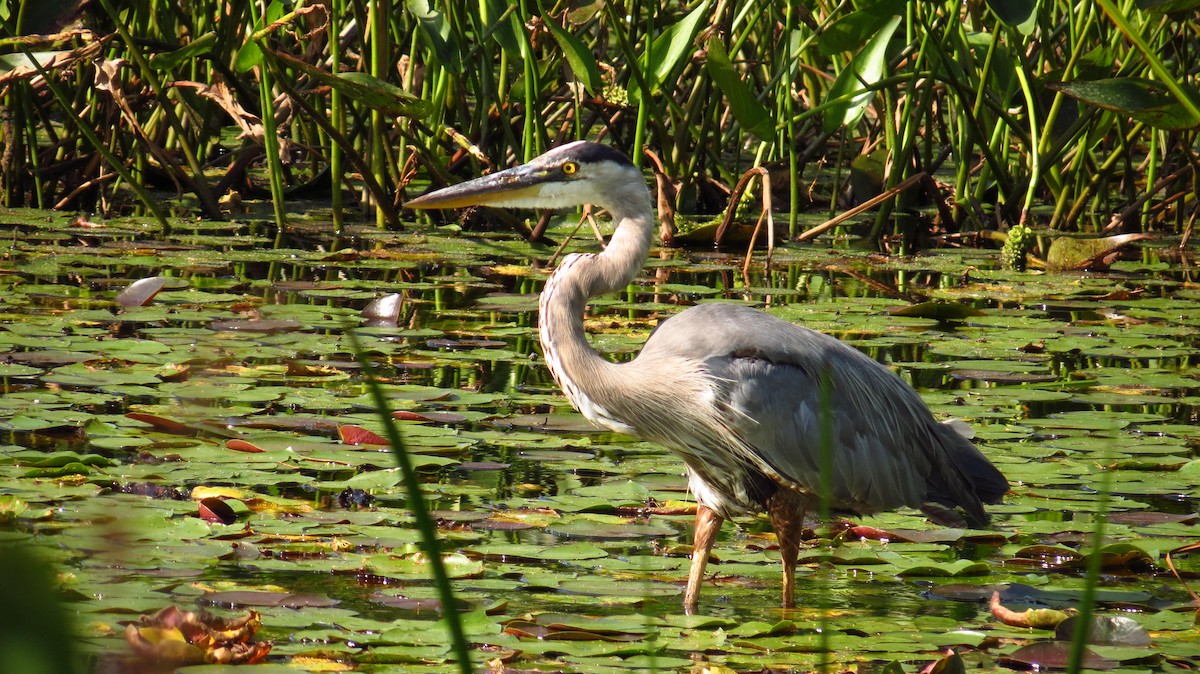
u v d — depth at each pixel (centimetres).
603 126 2530
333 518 743
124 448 848
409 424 922
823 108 1766
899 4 1641
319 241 1691
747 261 1562
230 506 746
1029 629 646
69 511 720
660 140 1877
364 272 1518
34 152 1811
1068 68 1794
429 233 1788
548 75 1873
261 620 588
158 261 1452
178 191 1933
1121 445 922
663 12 2164
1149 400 1043
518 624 615
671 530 762
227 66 1758
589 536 750
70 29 1585
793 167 1814
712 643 609
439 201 836
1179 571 744
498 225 1883
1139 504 826
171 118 1781
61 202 1820
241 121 1672
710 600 689
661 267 1602
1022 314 1384
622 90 1759
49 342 1061
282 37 1989
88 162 1870
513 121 1950
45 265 1408
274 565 672
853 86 1748
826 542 802
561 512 780
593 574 696
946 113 2409
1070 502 823
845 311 1345
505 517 762
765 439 735
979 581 726
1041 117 1977
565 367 783
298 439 874
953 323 1312
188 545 682
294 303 1313
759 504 749
